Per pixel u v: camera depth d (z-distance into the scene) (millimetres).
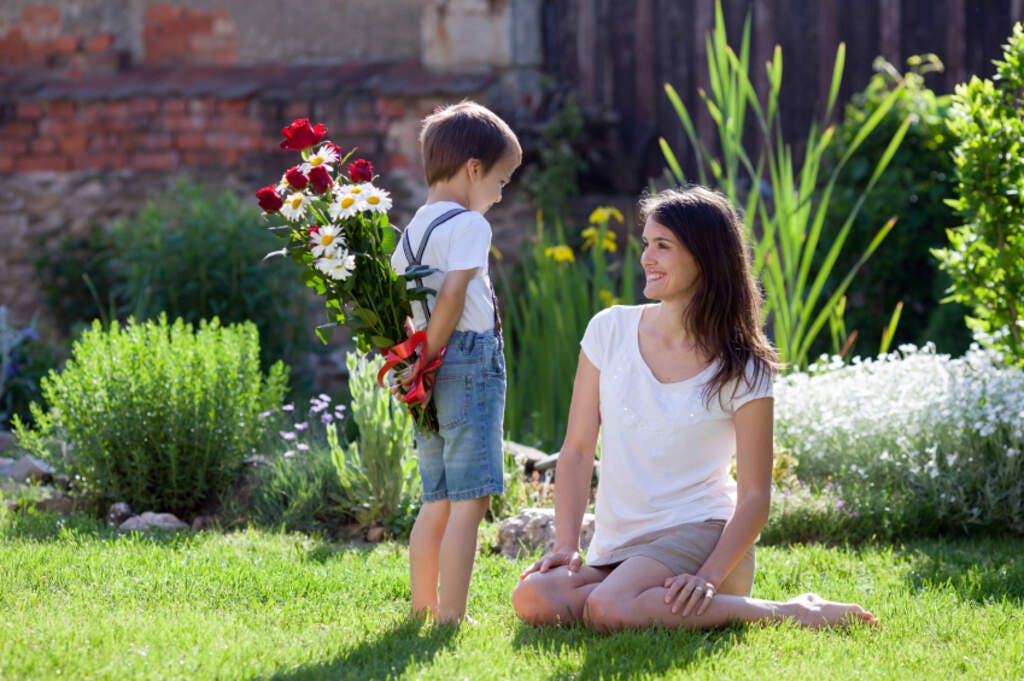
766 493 3104
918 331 7648
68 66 9914
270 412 5180
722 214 3182
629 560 3096
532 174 8820
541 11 9148
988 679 2740
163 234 7578
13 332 7102
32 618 3025
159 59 9984
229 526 4633
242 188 9227
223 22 9875
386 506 4590
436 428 3209
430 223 3201
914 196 7500
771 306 5777
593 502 4797
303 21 9719
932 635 3100
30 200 9617
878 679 2695
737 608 3064
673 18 9039
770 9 8875
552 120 8703
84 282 9227
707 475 3184
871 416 4922
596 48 9188
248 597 3395
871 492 4688
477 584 3682
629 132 9141
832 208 7559
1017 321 4883
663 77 9086
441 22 9023
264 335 7543
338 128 8984
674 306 3205
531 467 5301
